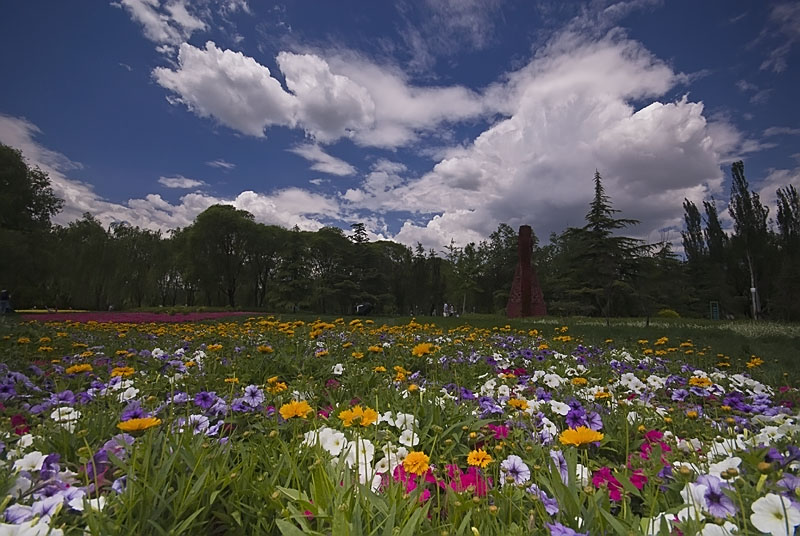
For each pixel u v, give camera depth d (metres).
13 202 28.66
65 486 1.39
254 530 1.31
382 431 2.03
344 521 1.12
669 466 1.59
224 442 1.85
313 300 41.94
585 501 1.43
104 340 7.00
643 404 2.79
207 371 3.74
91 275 40.41
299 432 2.03
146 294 49.78
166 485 1.37
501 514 1.38
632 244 27.81
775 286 35.34
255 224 50.72
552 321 18.44
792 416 2.37
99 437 1.93
